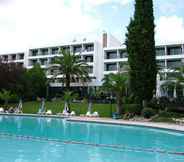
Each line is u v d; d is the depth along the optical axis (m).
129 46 35.53
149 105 34.88
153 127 23.95
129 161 11.75
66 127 25.03
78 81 58.12
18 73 53.97
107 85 37.09
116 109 38.41
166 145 16.02
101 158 12.16
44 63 78.19
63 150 13.73
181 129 21.48
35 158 11.88
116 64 69.62
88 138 18.47
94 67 70.00
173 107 35.22
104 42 72.25
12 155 12.41
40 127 24.83
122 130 23.14
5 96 46.78
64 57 53.06
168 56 62.31
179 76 41.75
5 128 23.83
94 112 38.16
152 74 34.78
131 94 35.22
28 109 46.44
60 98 57.28
